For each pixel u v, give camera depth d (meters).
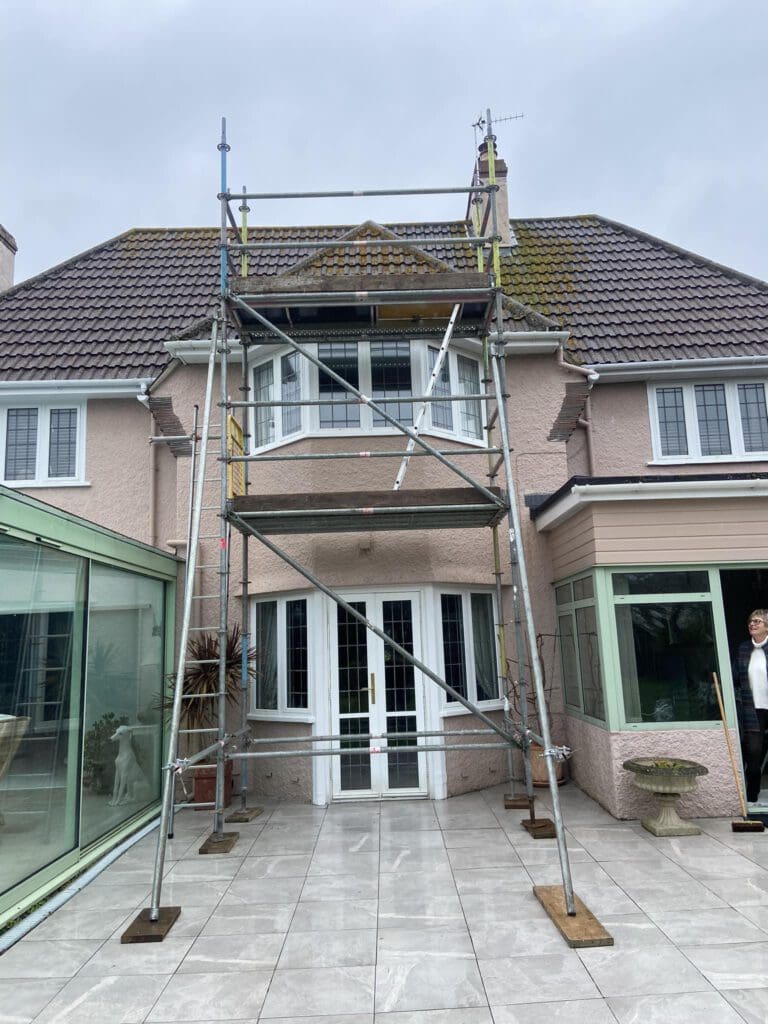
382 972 4.20
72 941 4.74
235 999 3.96
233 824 7.45
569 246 12.84
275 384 9.27
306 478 8.80
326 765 8.27
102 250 13.11
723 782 7.15
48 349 10.63
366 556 8.55
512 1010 3.75
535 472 9.59
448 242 7.66
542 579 9.30
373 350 9.11
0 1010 3.89
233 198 7.65
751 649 7.46
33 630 5.50
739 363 10.09
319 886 5.62
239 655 8.45
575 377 9.98
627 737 7.23
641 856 6.05
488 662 9.20
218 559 9.30
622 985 3.96
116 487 10.12
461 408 9.49
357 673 8.48
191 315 11.21
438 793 8.24
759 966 4.12
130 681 7.70
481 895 5.32
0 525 4.89
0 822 4.96
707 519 7.46
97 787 6.71
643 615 7.46
